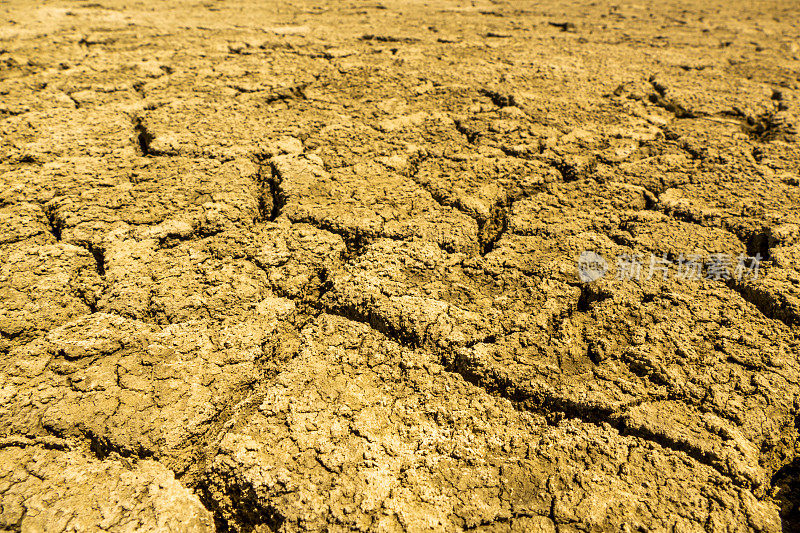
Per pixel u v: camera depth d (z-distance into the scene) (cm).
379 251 210
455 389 161
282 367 167
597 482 137
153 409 152
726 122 316
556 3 675
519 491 136
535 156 275
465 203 237
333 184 247
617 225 227
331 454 142
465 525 129
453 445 146
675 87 365
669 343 172
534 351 171
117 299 183
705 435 146
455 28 516
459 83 364
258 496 134
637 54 443
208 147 270
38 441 144
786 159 275
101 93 323
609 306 186
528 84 363
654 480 138
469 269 204
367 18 549
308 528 128
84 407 151
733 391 157
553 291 193
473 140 291
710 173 262
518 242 218
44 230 212
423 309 184
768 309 185
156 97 323
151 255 202
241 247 209
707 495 134
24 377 157
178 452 145
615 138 295
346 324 182
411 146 282
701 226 226
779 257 205
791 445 148
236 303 186
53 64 363
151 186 239
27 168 247
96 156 260
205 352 169
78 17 484
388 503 133
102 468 140
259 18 529
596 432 149
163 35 448
